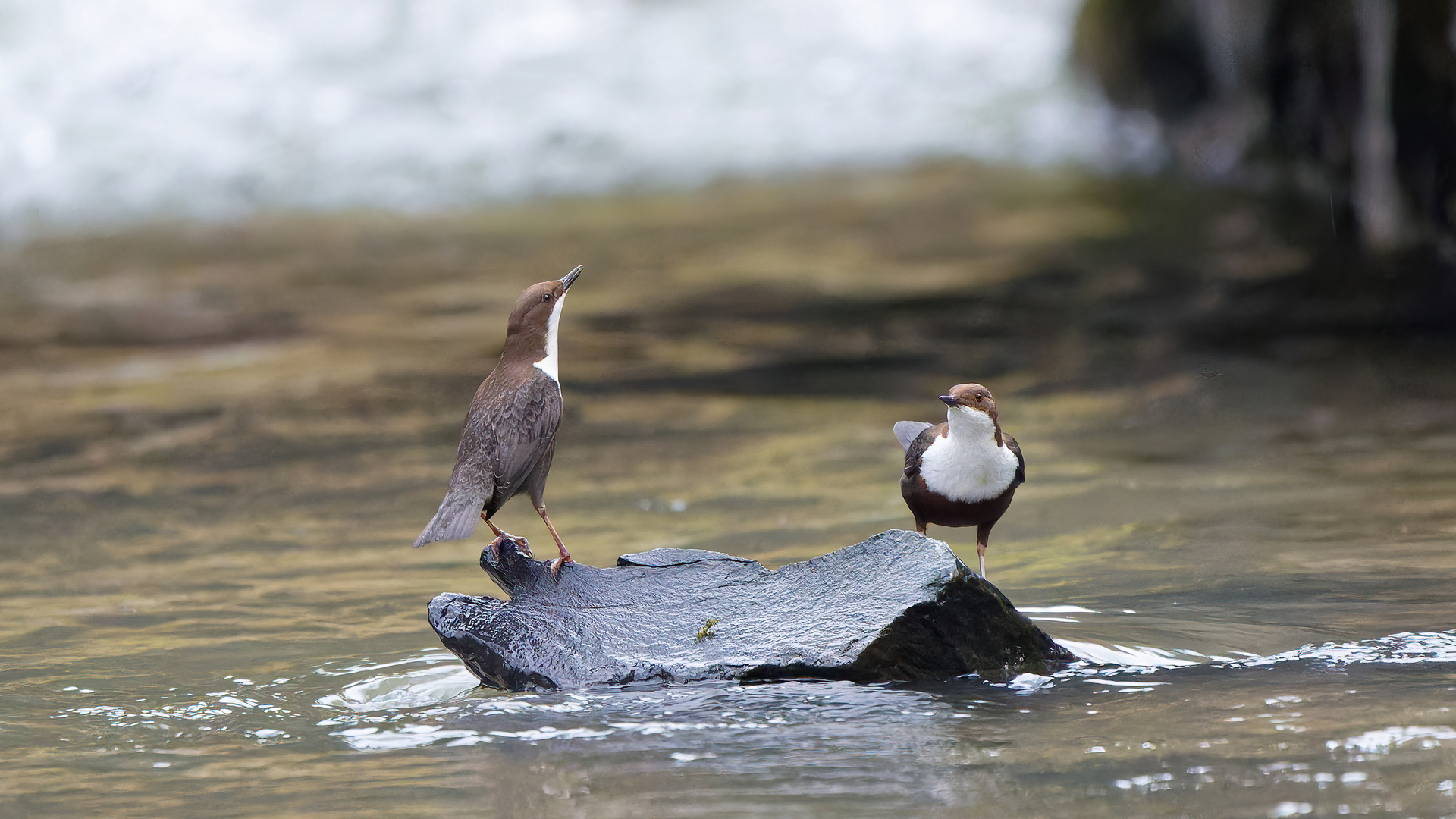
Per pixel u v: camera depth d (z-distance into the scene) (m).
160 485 12.50
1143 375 16.84
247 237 31.34
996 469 6.33
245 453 13.77
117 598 8.77
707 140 36.53
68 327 21.94
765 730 5.57
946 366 17.95
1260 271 22.12
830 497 11.44
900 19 40.78
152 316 22.83
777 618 6.55
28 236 31.80
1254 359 17.41
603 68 40.34
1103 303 21.30
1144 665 6.30
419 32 42.34
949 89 37.09
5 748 5.74
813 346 19.34
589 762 5.26
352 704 6.31
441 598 6.79
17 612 8.43
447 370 17.89
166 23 41.59
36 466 13.30
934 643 6.22
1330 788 4.59
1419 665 6.05
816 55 40.19
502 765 5.27
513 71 40.56
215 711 6.23
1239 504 10.24
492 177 35.53
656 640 6.50
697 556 7.01
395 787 5.07
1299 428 13.45
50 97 39.03
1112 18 31.06
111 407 15.99
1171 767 4.87
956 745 5.27
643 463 13.32
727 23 42.09
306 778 5.23
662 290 23.91
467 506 6.41
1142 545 9.04
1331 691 5.70
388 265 27.67
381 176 35.47
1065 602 7.57
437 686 6.59
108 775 5.36
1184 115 29.33
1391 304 19.62
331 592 8.79
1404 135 20.09
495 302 23.52
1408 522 9.30
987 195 29.97
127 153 36.47
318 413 15.67
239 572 9.44
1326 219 23.67
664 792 4.88
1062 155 31.80
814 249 27.23
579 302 23.14
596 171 34.88
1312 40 22.62
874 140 35.03
